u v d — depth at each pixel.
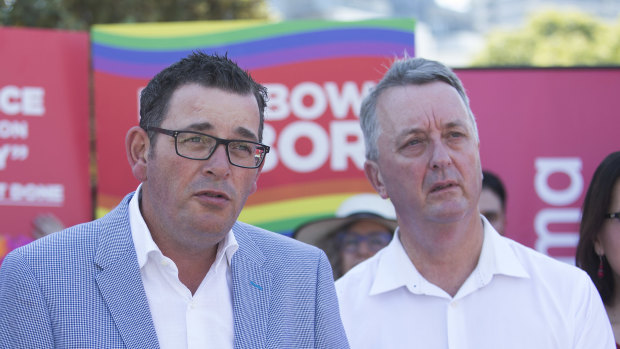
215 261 1.66
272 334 1.62
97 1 5.84
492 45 16.44
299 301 1.70
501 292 2.05
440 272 2.09
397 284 2.09
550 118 3.48
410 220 2.04
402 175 2.00
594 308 1.99
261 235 1.82
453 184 1.95
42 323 1.46
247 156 1.60
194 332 1.57
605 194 2.40
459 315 2.04
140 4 6.07
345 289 2.20
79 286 1.52
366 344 2.10
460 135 2.00
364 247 3.38
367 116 2.17
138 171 1.66
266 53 3.41
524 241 3.46
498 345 2.00
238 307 1.63
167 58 3.39
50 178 3.39
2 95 3.37
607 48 14.88
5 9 5.27
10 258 1.55
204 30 3.41
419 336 2.05
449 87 2.04
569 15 15.80
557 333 1.98
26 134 3.38
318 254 1.81
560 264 2.08
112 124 3.38
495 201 3.36
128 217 1.68
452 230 2.00
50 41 3.45
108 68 3.39
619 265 2.40
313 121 3.41
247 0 6.93
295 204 3.39
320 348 1.67
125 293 1.54
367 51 3.40
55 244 1.57
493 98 3.48
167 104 1.59
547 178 3.47
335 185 3.41
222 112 1.56
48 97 3.42
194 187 1.54
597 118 3.47
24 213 3.36
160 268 1.61
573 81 3.48
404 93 2.04
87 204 3.43
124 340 1.48
